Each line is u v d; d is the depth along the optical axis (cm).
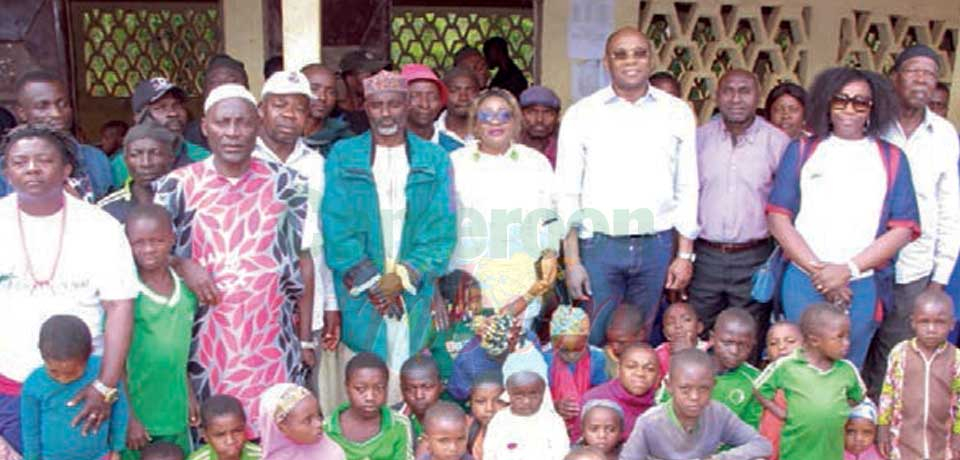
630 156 414
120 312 318
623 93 416
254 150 388
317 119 462
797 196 402
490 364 400
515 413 363
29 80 384
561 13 657
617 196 416
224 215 340
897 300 432
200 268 336
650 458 342
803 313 373
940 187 423
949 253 427
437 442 344
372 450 357
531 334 415
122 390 324
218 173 342
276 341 351
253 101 341
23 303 314
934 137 417
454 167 400
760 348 455
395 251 381
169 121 430
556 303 446
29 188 305
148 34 900
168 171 377
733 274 443
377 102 373
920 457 393
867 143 394
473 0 919
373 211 376
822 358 370
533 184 405
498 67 776
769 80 710
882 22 728
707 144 446
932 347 388
